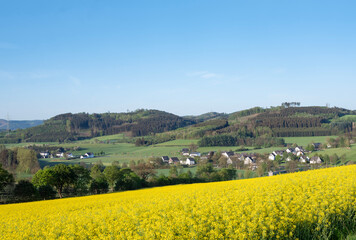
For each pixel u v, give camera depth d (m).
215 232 8.96
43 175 54.38
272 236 9.06
